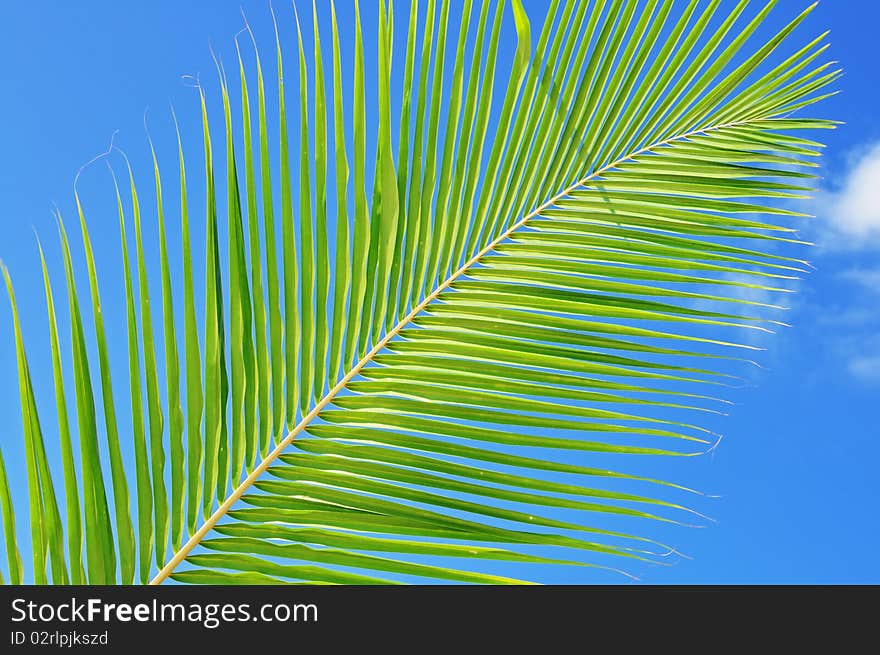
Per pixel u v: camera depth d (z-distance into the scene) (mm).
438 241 1362
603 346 1260
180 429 1101
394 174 1314
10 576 1003
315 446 1144
